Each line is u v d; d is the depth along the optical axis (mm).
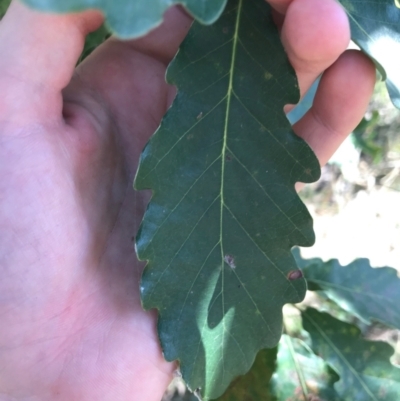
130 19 84
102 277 177
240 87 143
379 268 238
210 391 161
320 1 138
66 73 158
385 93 389
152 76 196
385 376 215
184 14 191
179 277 150
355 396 213
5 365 173
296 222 150
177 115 141
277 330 160
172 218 145
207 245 150
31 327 170
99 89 190
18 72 152
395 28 145
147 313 179
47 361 175
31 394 178
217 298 155
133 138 192
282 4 143
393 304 230
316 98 181
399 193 449
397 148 416
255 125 145
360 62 167
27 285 166
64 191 166
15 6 148
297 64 149
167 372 186
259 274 154
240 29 142
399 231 451
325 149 193
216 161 146
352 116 179
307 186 457
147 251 145
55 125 165
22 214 162
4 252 163
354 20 145
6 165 160
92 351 177
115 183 183
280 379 213
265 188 148
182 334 155
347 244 447
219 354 160
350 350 220
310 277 241
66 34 148
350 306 232
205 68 142
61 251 167
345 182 454
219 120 144
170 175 143
